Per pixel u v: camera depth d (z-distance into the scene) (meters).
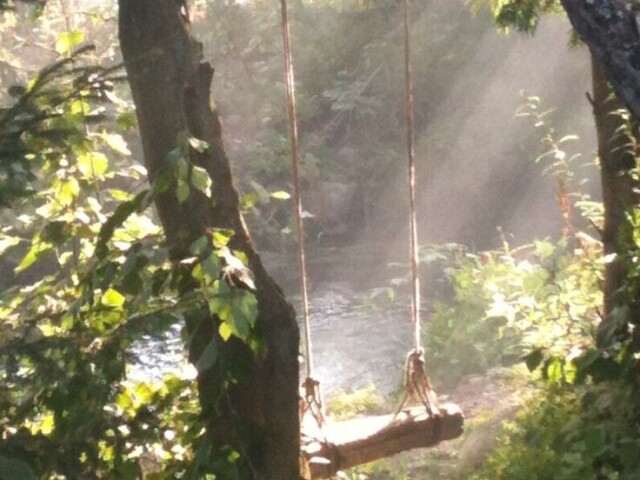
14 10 3.12
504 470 4.90
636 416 4.46
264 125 15.27
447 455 5.50
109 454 3.42
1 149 2.83
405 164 14.78
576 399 5.11
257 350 3.37
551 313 5.62
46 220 3.86
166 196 3.46
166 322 3.09
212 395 3.35
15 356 2.95
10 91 2.98
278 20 15.66
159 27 3.45
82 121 3.43
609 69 3.00
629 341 4.36
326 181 14.48
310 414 4.36
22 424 3.17
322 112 15.62
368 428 4.16
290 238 13.32
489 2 6.48
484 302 7.51
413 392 4.38
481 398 6.29
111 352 3.04
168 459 3.62
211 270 3.09
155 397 3.59
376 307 9.76
